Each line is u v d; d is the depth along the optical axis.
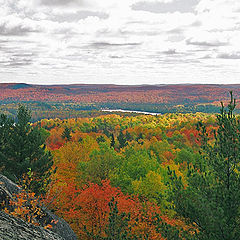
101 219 16.86
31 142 20.88
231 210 7.66
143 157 35.44
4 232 5.54
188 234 8.88
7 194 9.61
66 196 19.33
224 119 8.64
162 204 20.61
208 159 8.89
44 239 6.34
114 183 29.36
